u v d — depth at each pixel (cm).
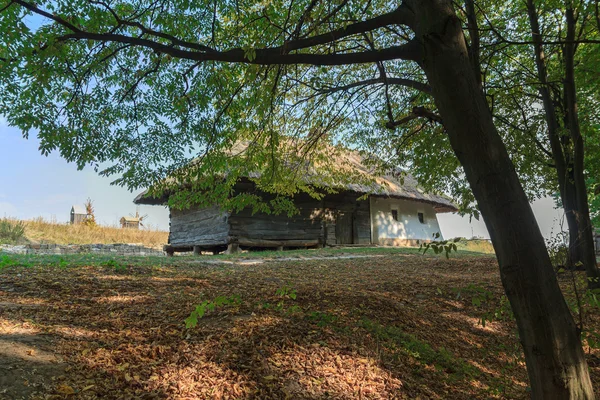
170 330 430
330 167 915
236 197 643
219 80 616
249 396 331
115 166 609
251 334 430
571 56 780
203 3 601
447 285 830
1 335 370
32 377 304
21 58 472
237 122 655
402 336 504
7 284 580
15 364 317
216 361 371
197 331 431
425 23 306
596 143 988
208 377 347
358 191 1764
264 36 566
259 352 396
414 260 1326
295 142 845
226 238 1574
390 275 964
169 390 321
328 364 401
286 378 364
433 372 447
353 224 2023
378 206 2164
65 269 740
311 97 759
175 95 633
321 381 371
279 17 607
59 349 358
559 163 871
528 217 279
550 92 923
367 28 381
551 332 264
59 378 311
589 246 748
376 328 501
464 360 511
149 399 305
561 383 260
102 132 618
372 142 948
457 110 294
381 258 1369
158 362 360
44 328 404
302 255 1423
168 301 551
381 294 696
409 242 2283
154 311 499
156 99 655
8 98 545
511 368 522
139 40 421
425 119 780
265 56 404
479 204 292
